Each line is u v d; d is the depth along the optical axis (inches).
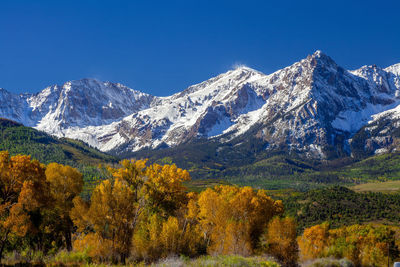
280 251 1884.8
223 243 1788.9
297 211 5590.6
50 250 1498.5
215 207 1955.0
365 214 5310.0
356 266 2294.5
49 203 1587.1
